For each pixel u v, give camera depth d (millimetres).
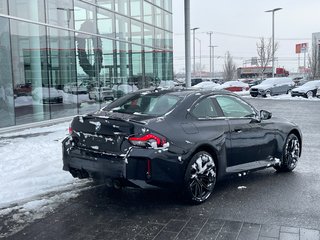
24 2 13883
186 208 5297
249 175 7078
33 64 14336
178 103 5625
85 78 17281
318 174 7133
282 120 7301
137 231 4527
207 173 5531
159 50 24531
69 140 5703
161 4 24781
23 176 6887
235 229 4535
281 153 7027
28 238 4398
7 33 13125
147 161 4945
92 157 5312
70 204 5523
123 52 20266
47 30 14984
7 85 13125
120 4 19875
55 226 4734
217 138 5703
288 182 6570
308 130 13336
